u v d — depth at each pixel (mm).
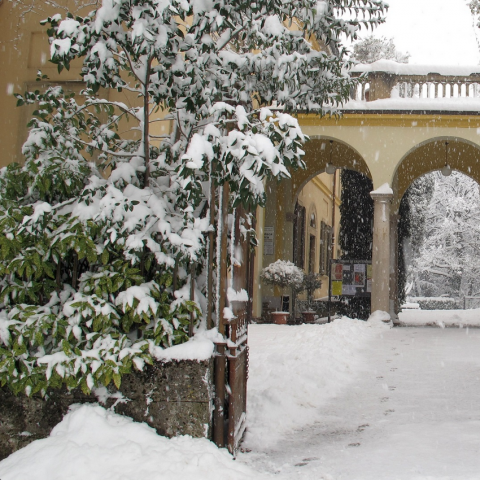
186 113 5723
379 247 18234
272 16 5398
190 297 4930
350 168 22250
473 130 17984
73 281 4965
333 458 5098
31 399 4707
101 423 4445
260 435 5820
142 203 4949
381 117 18062
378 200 18156
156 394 4637
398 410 6977
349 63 6461
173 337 4738
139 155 5512
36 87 8094
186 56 5047
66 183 5117
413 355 11703
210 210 5012
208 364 4648
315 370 9164
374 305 18328
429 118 17969
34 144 5379
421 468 4785
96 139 5918
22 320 4707
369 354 11898
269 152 4309
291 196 22719
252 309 19969
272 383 8031
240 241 5605
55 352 4699
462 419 6500
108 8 4617
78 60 8062
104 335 4703
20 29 8086
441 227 43781
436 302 40281
